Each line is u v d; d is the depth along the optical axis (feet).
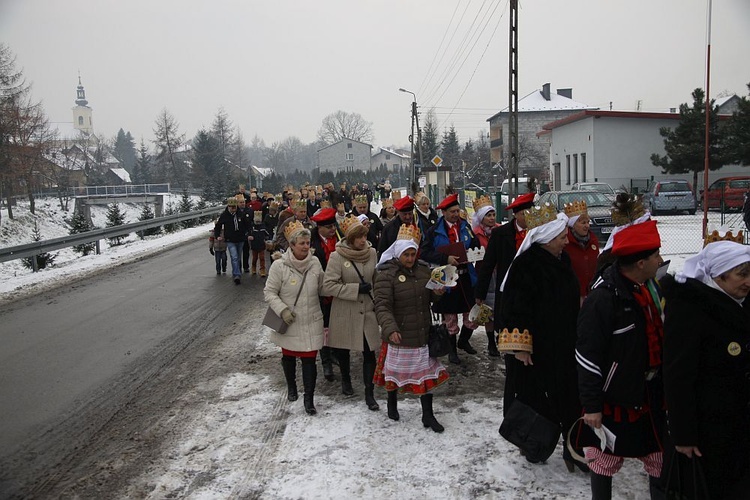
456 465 15.85
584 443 12.61
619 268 12.07
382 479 15.30
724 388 10.37
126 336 31.53
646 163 116.16
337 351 21.56
